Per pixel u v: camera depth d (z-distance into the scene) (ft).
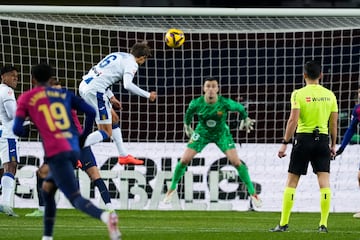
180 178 128.57
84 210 62.49
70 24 137.80
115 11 126.93
